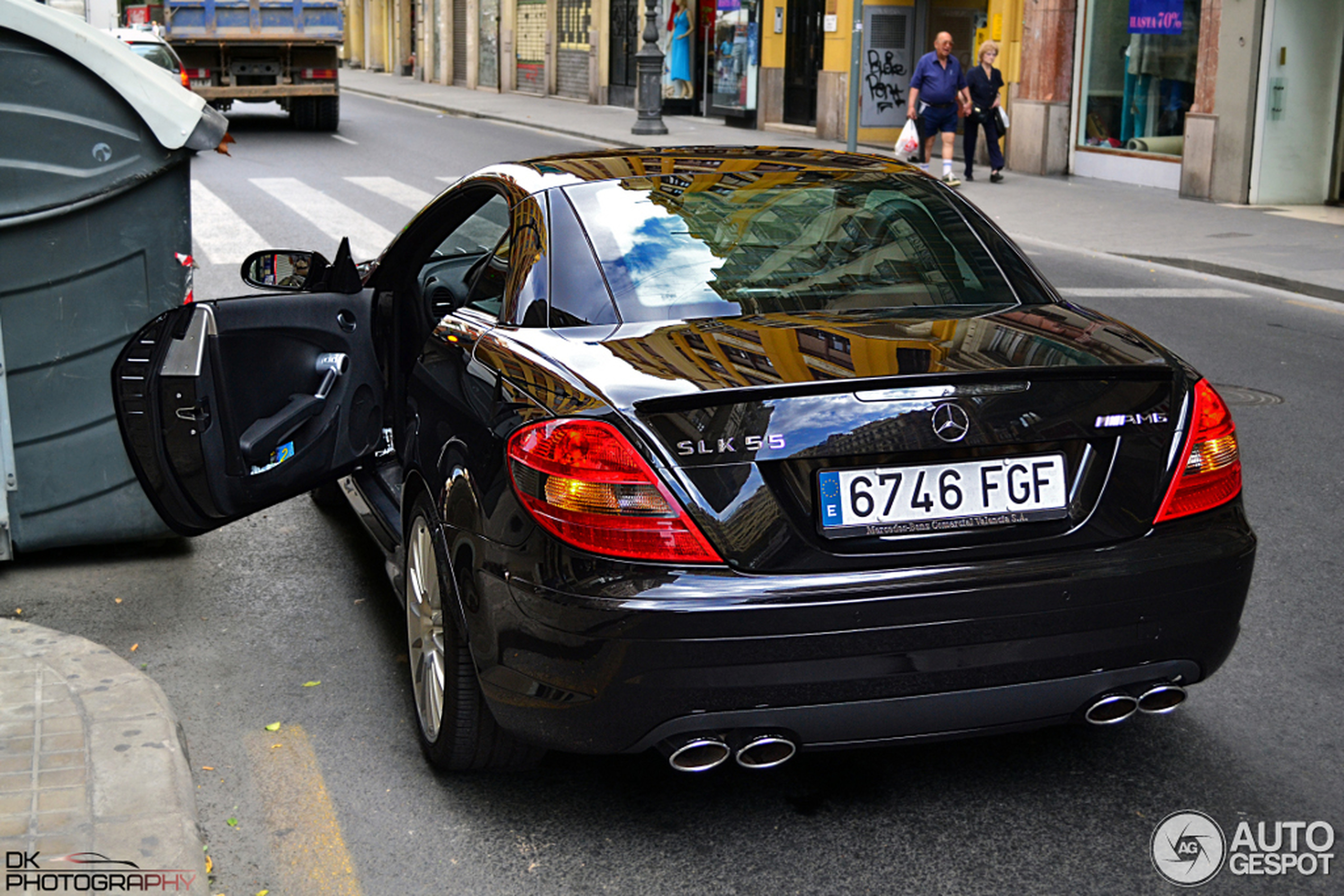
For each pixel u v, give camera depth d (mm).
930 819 3332
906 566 2908
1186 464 3117
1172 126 17172
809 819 3344
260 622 4645
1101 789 3473
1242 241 13258
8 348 4879
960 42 22344
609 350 3178
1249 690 4059
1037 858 3154
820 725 2922
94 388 4996
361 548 5406
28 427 4965
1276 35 15367
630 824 3340
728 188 3908
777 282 3523
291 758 3688
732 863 3158
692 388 2918
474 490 3209
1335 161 15945
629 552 2873
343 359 4461
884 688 2904
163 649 4414
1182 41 16812
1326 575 5035
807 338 3166
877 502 2926
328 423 4438
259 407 4254
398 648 4430
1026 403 2994
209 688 4125
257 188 16328
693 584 2838
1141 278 11805
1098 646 3010
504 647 3064
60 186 4770
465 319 3801
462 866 3166
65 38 4660
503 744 3410
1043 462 3016
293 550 5383
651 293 3445
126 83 4758
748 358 3057
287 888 3082
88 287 4906
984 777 3537
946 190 4090
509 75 38625
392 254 4730
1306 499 5961
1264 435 6996
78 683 3893
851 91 17203
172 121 4805
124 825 3156
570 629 2900
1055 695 3021
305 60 24328
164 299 4988
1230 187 15867
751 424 2883
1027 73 19016
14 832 3111
